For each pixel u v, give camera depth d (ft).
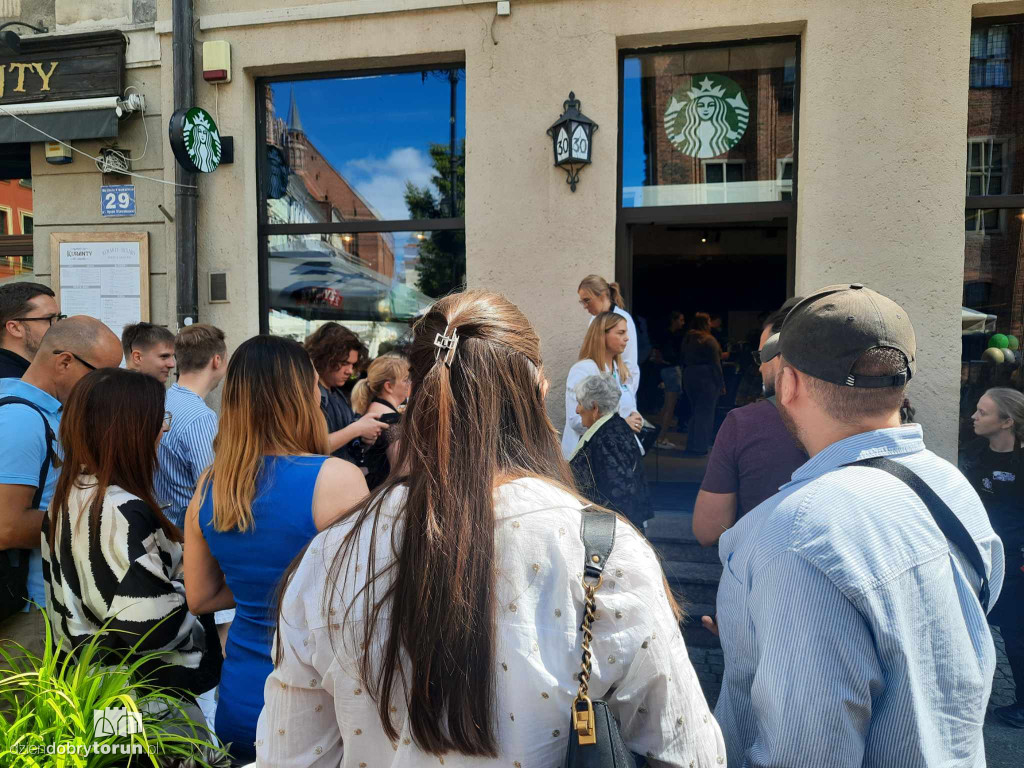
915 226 12.89
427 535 2.73
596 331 11.89
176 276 15.69
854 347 3.74
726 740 3.92
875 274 13.05
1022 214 13.44
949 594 3.48
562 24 14.01
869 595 3.30
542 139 14.19
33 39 15.85
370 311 16.26
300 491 5.05
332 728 3.11
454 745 2.65
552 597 2.74
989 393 10.20
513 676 2.65
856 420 3.81
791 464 7.42
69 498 5.70
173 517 8.58
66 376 7.32
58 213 16.25
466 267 15.21
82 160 16.07
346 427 10.36
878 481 3.59
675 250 20.06
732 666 3.95
